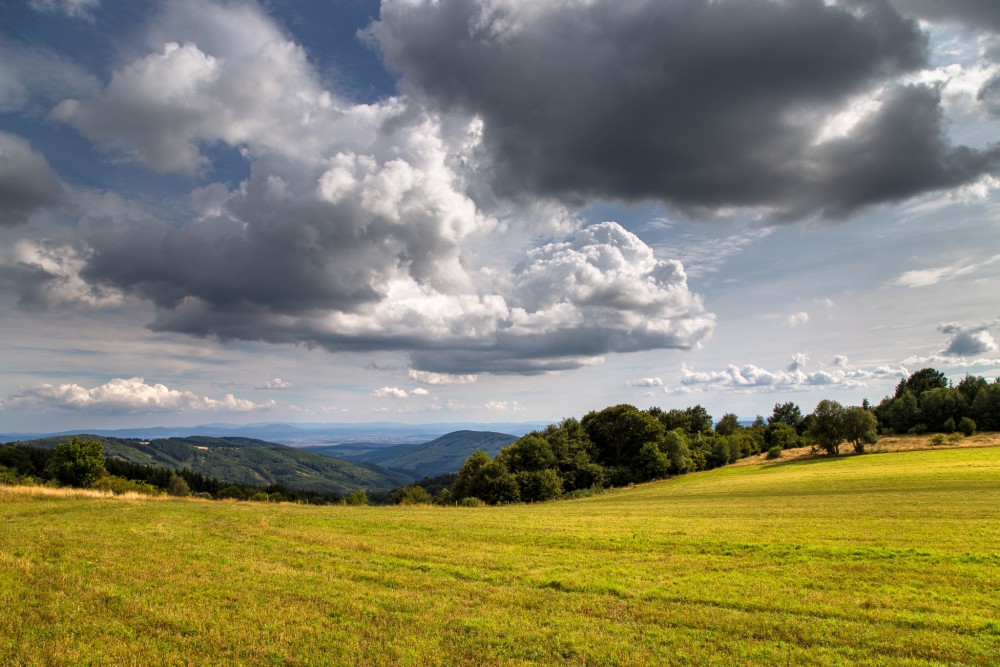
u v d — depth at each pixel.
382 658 12.73
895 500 41.88
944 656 12.71
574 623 15.09
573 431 120.25
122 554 21.89
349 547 25.39
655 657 12.91
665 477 107.44
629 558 23.45
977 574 18.78
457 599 17.23
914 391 148.62
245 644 13.33
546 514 43.03
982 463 67.62
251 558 22.41
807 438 128.62
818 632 14.13
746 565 21.62
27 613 14.63
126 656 12.38
